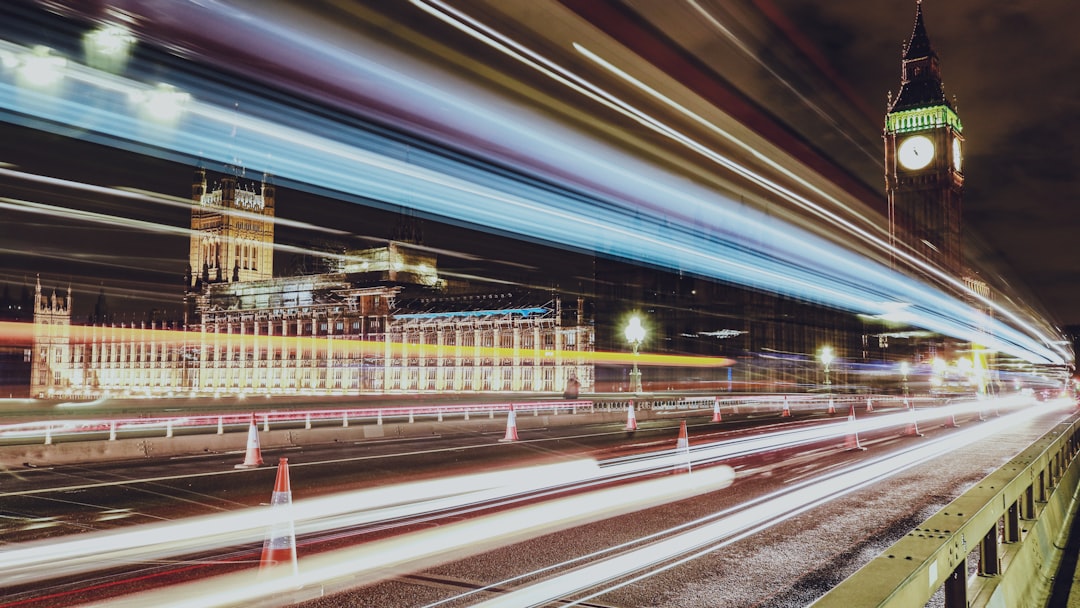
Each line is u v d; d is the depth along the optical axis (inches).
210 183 6087.6
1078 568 311.0
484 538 351.6
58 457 672.4
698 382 3878.0
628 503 446.9
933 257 6924.2
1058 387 3954.2
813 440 918.4
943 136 7194.9
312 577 283.0
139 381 6008.9
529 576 286.4
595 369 3705.7
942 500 474.6
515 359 3833.7
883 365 5044.3
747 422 1370.6
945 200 7145.7
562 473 578.9
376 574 288.0
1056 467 420.5
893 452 780.0
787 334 4195.4
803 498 475.8
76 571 290.7
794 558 319.3
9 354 6023.6
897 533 371.6
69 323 6318.9
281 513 280.7
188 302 5935.0
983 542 205.3
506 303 4099.4
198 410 1615.4
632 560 312.0
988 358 6245.1
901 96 7440.9
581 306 3806.6
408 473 585.3
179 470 622.8
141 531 368.2
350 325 4822.8
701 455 719.7
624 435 1024.9
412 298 4702.3
